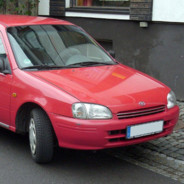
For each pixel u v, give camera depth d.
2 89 5.51
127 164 5.17
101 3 9.67
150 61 8.66
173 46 8.23
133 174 4.88
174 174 4.89
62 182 4.64
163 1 8.23
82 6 10.02
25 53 5.58
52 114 4.74
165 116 4.97
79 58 5.84
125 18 8.91
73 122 4.59
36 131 4.88
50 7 10.31
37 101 4.90
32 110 5.03
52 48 5.79
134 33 8.84
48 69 5.43
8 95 5.41
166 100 5.09
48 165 5.11
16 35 5.77
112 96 4.78
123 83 5.16
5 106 5.49
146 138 4.88
